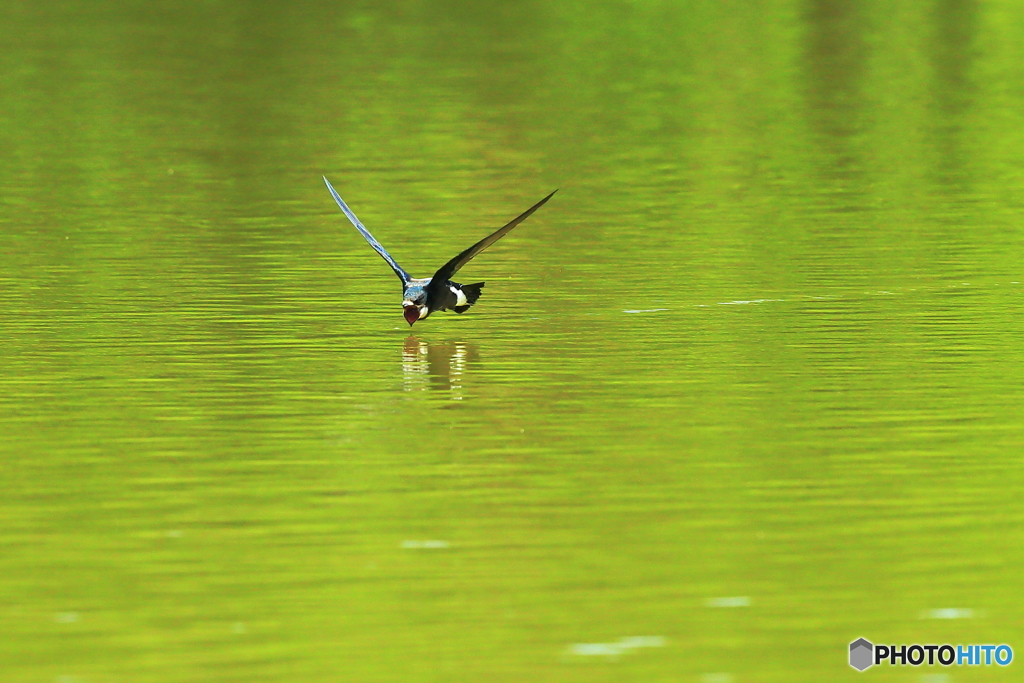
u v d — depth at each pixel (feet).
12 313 64.44
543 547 39.60
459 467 45.55
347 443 47.78
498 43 161.17
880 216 84.38
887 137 110.93
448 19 179.11
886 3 186.39
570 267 72.95
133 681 33.01
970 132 112.06
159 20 179.42
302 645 34.55
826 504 42.19
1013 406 50.49
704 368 55.52
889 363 55.72
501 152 106.93
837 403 51.11
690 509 42.01
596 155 105.50
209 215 86.99
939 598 36.58
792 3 188.85
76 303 66.23
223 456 46.60
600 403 51.57
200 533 40.65
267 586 37.42
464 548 39.58
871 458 45.78
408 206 89.30
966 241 77.36
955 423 48.88
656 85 135.95
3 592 37.14
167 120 121.19
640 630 35.19
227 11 186.19
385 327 62.23
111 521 41.50
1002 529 40.37
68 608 36.35
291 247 78.38
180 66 148.46
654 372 55.11
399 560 38.86
